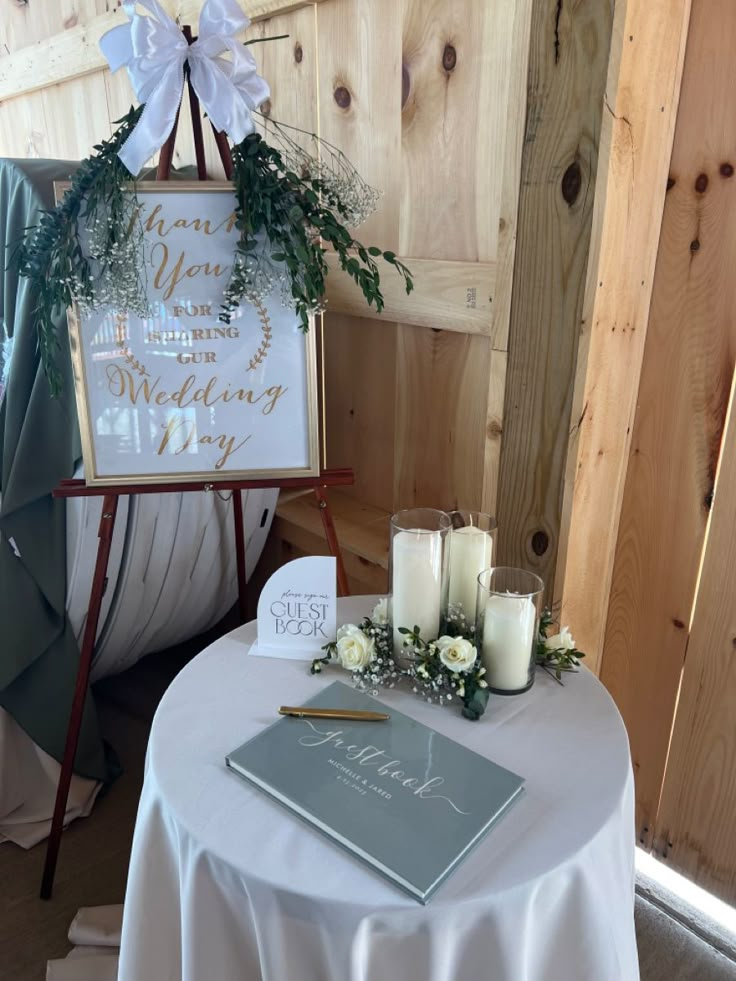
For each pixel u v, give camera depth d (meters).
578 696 1.06
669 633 1.43
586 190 1.13
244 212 1.20
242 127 1.16
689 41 1.16
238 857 0.79
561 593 1.34
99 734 1.70
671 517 1.38
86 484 1.33
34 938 1.40
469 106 1.31
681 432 1.33
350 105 1.53
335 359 1.76
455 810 0.84
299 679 1.09
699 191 1.21
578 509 1.31
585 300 1.17
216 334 1.29
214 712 1.01
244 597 1.74
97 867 1.55
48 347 1.29
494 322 1.32
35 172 1.61
